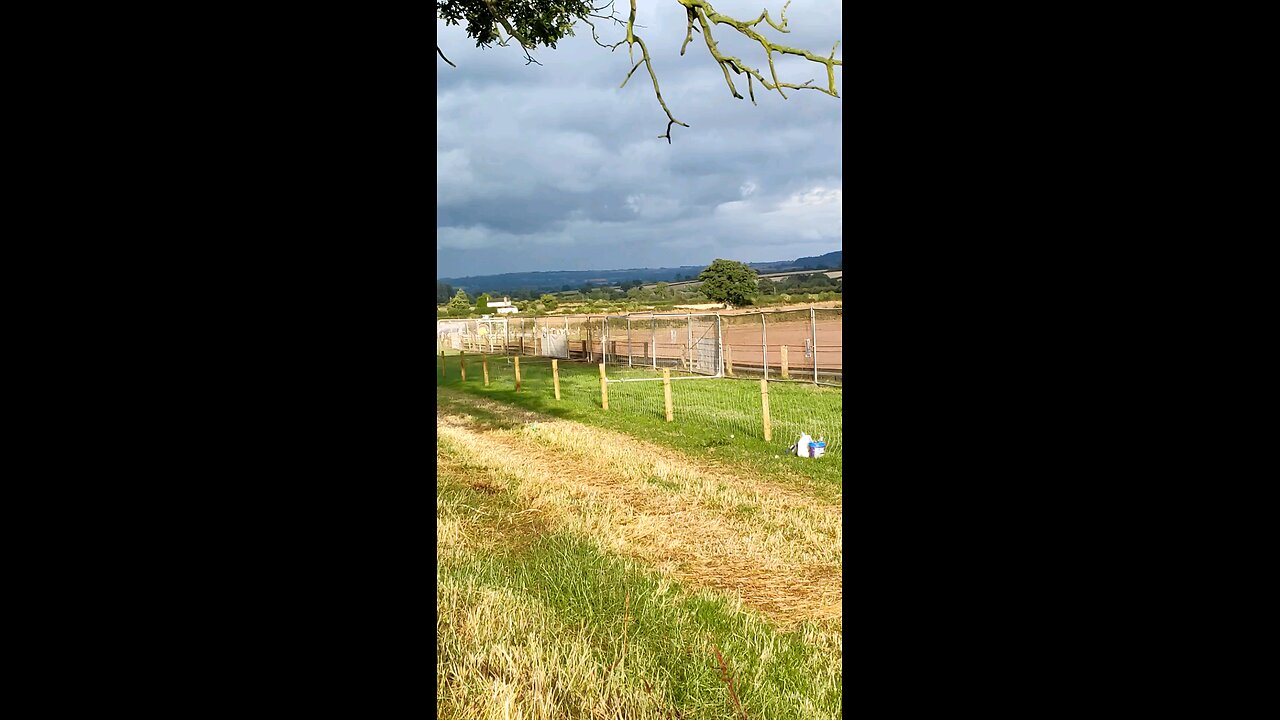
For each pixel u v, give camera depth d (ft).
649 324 146.51
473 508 30.73
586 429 54.08
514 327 177.68
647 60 33.65
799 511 30.22
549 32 44.45
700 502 32.01
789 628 17.98
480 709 12.83
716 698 13.85
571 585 20.51
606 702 13.64
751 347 115.24
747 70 32.37
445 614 17.43
